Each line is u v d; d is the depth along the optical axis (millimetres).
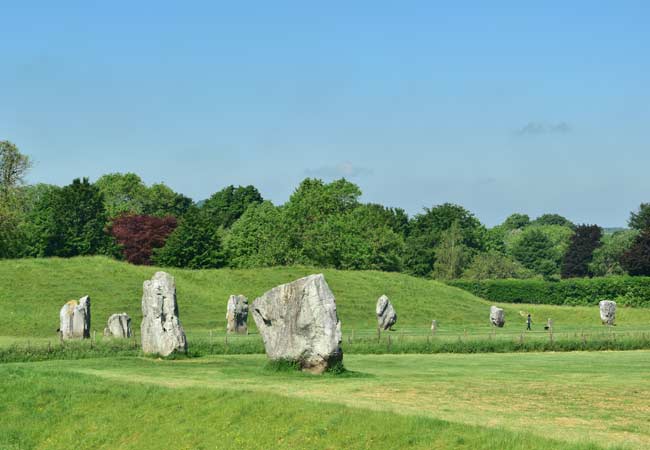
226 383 44312
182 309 97125
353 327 95875
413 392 41156
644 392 42031
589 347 72438
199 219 148875
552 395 40812
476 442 29766
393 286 119875
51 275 102500
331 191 170625
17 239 135250
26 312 88188
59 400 42781
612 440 30422
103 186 193500
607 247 190375
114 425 39375
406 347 68188
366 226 165375
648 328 97500
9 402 43156
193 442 35781
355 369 53125
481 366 56000
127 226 165375
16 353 57531
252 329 91438
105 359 56688
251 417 36438
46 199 160375
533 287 138000
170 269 113500
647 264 158500
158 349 58188
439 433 31109
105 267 108500
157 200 197750
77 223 155250
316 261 150500
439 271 177750
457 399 39219
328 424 33781
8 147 137500
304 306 48469
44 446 39031
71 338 71375
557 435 30797
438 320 106438
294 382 44594
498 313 100625
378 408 35875
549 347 71500
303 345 48312
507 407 37219
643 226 188500
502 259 178875
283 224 154125
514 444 29016
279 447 33219
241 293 108812
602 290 131750
